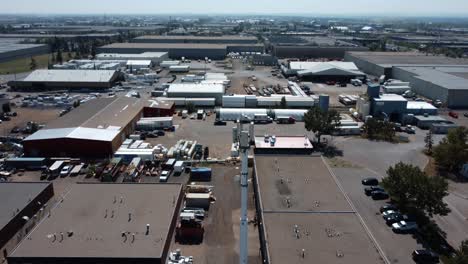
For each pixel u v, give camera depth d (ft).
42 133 209.56
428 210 139.33
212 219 144.56
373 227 140.87
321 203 137.80
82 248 113.91
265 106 309.63
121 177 182.29
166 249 120.06
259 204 138.51
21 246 114.62
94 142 200.44
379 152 216.74
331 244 112.78
